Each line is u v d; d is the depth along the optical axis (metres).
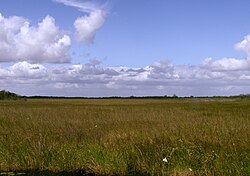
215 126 13.98
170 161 9.03
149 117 20.47
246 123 16.16
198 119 18.78
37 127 15.02
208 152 9.62
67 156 9.82
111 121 18.20
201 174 8.20
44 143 10.73
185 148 9.58
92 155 9.59
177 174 8.40
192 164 8.73
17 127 15.10
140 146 10.63
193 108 37.50
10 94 101.19
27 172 9.25
